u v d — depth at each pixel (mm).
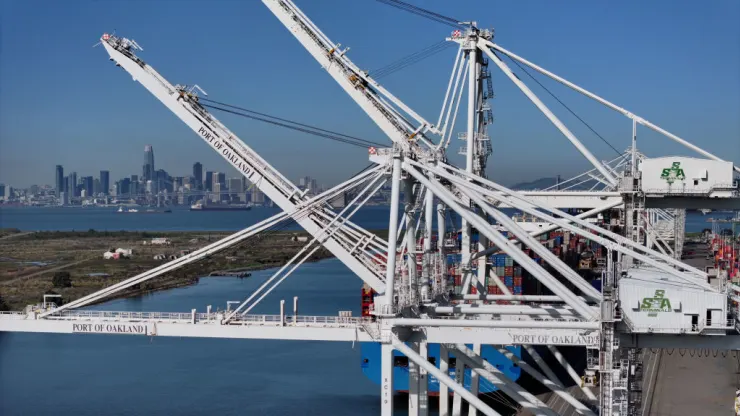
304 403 69875
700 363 82250
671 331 42438
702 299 42062
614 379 42188
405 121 59156
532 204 50438
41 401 70500
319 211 56219
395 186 45188
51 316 55188
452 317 52000
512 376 70562
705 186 53531
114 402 70062
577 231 47281
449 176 46531
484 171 60406
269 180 58344
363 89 59812
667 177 54031
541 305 59438
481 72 59812
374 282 56531
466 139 57844
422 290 51000
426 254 51188
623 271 51094
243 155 58500
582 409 50875
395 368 72500
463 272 57250
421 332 46500
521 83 56688
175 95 58562
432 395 71688
